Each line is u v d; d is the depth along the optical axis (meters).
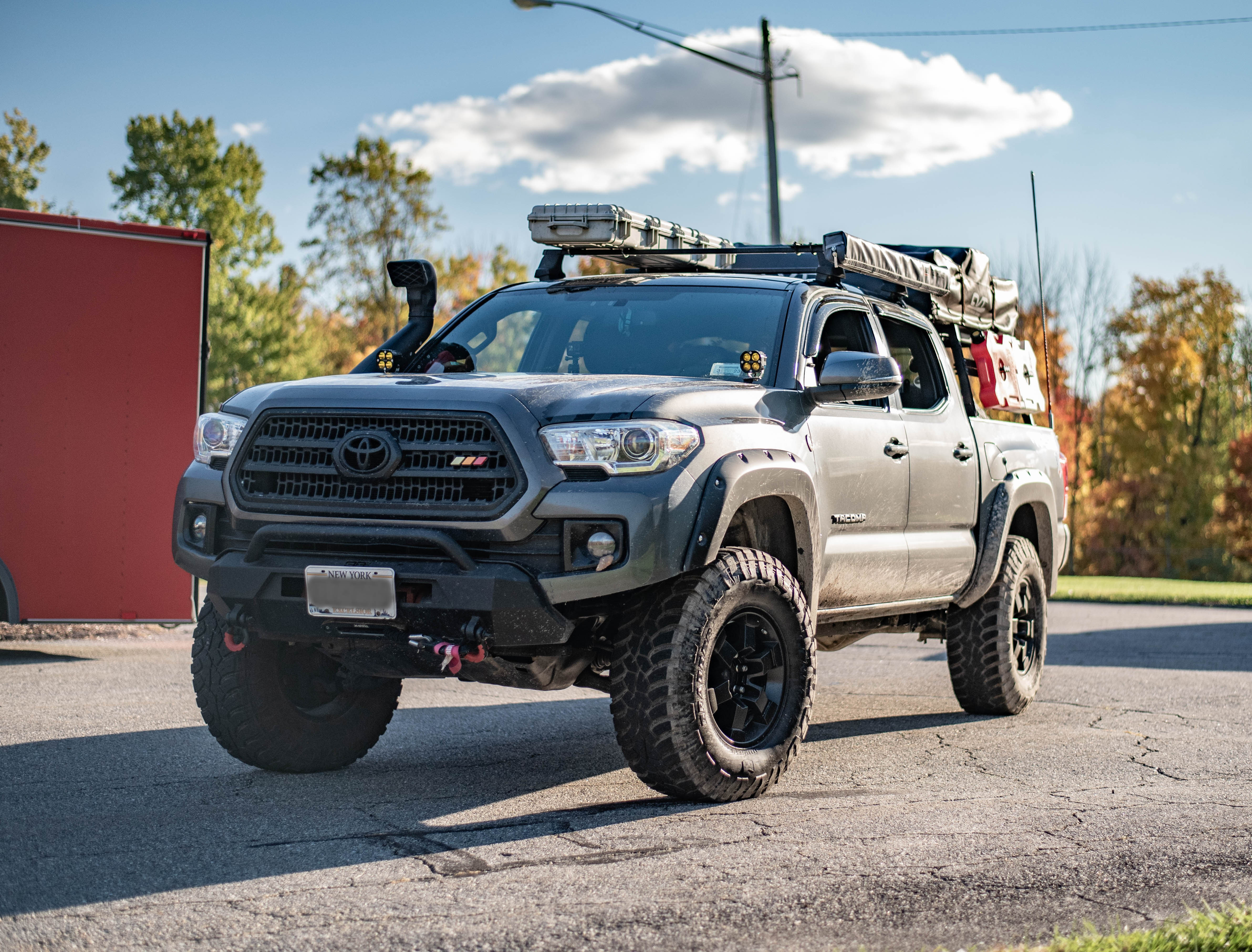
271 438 4.73
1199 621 16.66
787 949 3.29
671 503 4.46
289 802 4.90
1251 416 58.53
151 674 8.67
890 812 4.86
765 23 21.56
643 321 5.89
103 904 3.56
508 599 4.32
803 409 5.40
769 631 5.04
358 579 4.46
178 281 10.35
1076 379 54.06
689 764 4.71
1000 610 7.31
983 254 7.90
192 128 56.81
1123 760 6.07
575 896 3.70
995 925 3.53
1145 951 3.22
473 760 5.90
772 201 21.72
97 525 10.12
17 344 9.92
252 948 3.22
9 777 5.24
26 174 58.53
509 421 4.44
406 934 3.35
